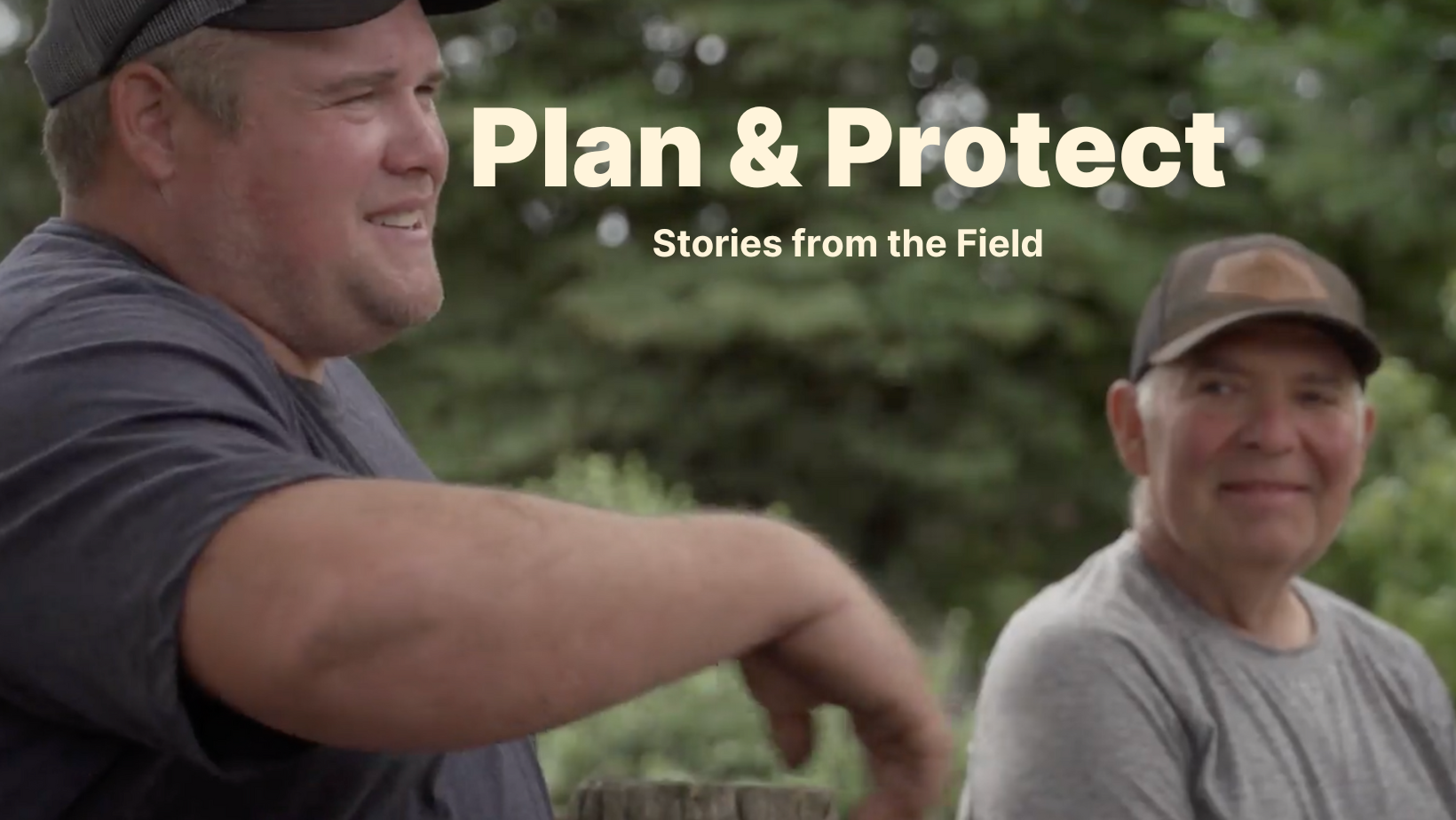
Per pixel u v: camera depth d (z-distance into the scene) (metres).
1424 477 4.84
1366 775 2.33
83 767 1.07
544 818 1.47
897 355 10.38
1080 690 2.21
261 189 1.26
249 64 1.24
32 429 1.00
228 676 0.90
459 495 0.92
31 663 0.98
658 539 0.94
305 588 0.88
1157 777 2.18
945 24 11.70
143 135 1.26
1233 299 2.39
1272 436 2.35
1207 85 9.58
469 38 12.05
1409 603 4.61
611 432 11.30
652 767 3.49
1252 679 2.30
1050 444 11.27
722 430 11.43
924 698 1.01
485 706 0.88
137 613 0.92
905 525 11.74
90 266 1.19
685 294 10.71
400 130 1.29
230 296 1.29
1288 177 9.20
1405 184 9.06
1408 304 11.14
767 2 11.27
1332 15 9.33
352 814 1.18
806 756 1.01
